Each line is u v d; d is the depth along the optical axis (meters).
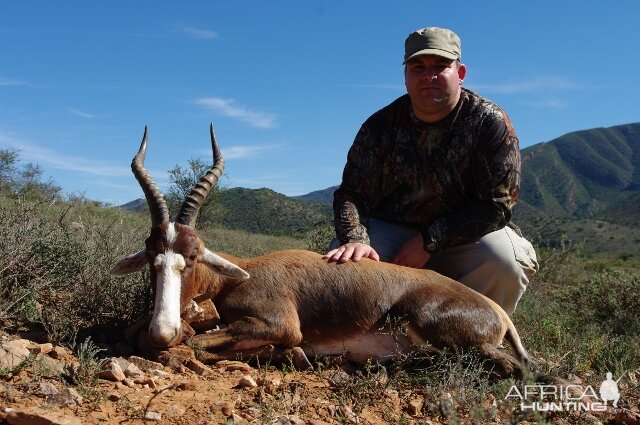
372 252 2.62
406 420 2.00
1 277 2.55
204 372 2.21
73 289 2.77
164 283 2.29
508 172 2.60
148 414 1.81
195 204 2.52
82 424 1.72
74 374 1.97
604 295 3.99
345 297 2.47
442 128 2.63
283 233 12.32
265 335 2.40
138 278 2.75
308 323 2.49
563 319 3.52
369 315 2.46
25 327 2.44
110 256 2.86
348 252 2.59
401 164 2.71
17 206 3.13
